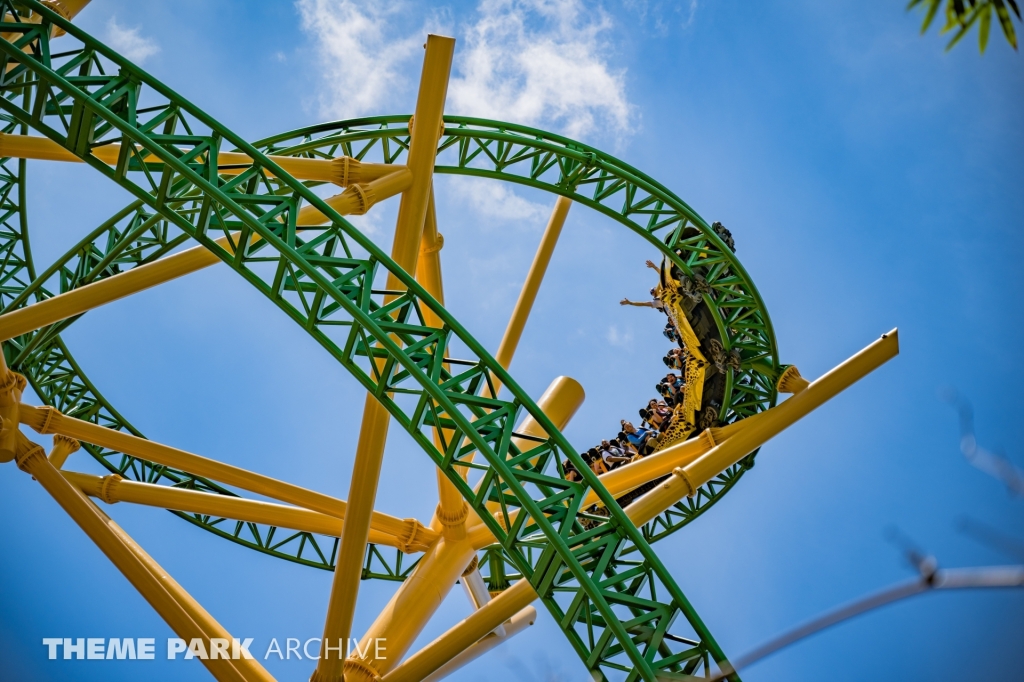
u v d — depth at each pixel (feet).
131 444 67.41
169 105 48.88
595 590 43.16
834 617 12.78
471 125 72.18
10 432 59.11
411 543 65.36
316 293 46.85
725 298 75.00
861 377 68.90
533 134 72.54
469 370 48.32
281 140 71.61
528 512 45.47
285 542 91.50
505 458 46.55
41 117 47.14
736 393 79.66
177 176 49.62
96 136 47.93
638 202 72.79
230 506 67.21
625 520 46.98
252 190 48.91
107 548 55.31
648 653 44.80
